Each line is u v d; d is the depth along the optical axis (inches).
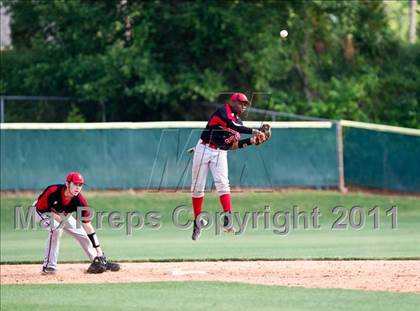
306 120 3629.4
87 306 1304.1
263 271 1646.2
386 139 3245.6
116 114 3693.4
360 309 1261.1
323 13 3673.7
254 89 3590.1
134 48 3395.7
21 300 1368.1
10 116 3688.5
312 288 1439.5
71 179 1573.6
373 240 2260.1
